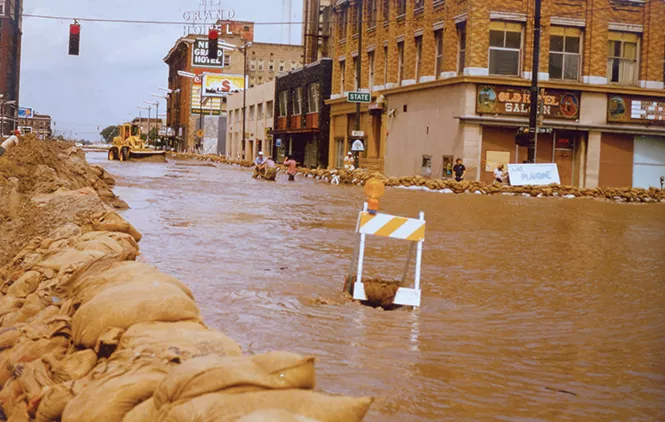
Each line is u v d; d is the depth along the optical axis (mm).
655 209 26812
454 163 42500
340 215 20172
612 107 43031
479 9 41125
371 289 8859
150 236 13578
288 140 77312
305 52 89500
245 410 3096
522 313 8508
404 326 7629
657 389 5750
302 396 3205
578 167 43344
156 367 3787
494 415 5020
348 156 52938
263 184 37031
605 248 14656
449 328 7621
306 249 13008
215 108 129125
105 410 3514
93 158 82250
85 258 6773
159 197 23859
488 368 6180
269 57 134875
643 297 9656
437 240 15188
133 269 5562
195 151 128750
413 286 9984
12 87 143625
